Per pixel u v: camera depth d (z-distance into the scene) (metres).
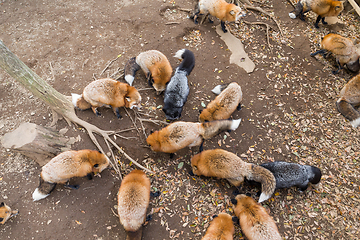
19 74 4.30
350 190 5.12
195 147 5.61
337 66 7.25
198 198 4.91
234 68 6.95
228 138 5.78
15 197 4.56
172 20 7.73
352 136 5.93
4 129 5.30
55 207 4.55
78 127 5.49
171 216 4.66
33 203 4.54
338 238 4.51
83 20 7.40
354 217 4.76
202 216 4.70
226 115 5.34
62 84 6.09
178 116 5.77
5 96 5.82
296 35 7.89
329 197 5.02
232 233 4.12
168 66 5.82
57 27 7.16
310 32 8.01
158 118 5.88
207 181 5.15
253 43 7.57
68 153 4.43
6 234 4.22
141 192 4.12
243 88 6.61
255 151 5.61
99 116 5.71
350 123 6.11
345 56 6.72
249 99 6.43
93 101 5.22
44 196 4.53
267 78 6.84
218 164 4.50
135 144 5.47
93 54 6.73
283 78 6.88
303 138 5.86
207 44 7.36
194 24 7.73
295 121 6.14
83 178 4.93
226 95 5.32
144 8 7.87
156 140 4.81
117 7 7.84
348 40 6.68
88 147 5.29
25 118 5.50
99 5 7.84
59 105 5.22
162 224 4.56
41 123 5.45
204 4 7.11
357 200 4.98
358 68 6.96
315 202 4.96
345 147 5.74
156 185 5.02
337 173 5.36
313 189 5.13
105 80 5.24
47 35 6.96
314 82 6.88
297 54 7.43
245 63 7.05
